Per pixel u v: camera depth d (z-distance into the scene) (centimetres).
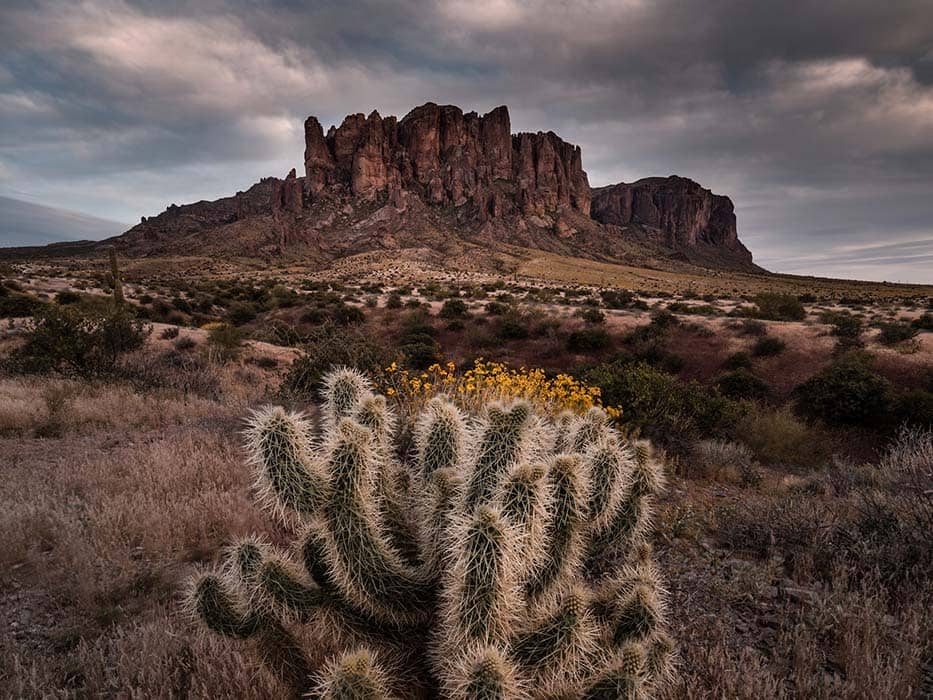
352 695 172
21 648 300
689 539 479
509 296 5275
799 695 277
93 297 3441
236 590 243
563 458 228
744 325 3028
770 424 1185
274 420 221
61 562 384
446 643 204
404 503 279
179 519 450
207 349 1969
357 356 1009
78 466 588
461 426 280
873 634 314
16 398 923
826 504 554
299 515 224
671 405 938
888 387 1661
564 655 207
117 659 289
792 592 372
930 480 530
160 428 808
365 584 222
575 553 232
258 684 268
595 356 3006
